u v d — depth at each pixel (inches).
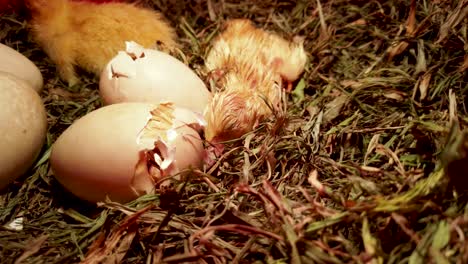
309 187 9.4
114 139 8.7
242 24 12.5
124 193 8.8
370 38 12.8
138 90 9.9
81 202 9.7
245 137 10.1
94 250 8.3
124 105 9.2
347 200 7.8
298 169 9.8
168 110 9.2
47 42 12.1
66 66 12.0
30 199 9.9
